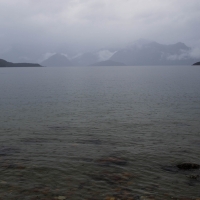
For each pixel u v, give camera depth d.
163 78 105.25
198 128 22.86
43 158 15.01
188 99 41.56
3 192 10.77
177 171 13.21
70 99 43.34
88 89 61.62
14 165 13.86
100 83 82.19
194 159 15.01
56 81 93.88
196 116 28.20
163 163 14.33
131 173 12.86
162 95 47.59
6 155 15.52
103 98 44.38
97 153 15.93
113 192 10.84
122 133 21.25
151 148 17.05
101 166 13.76
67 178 12.23
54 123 25.23
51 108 34.34
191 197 10.52
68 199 10.23
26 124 24.86
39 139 19.44
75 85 74.38
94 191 10.93
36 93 53.28
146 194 10.70
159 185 11.57
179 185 11.59
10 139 19.44
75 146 17.50
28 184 11.57
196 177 12.43
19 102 40.19
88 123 25.09
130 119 26.91
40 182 11.78
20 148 17.02
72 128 23.08
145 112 30.84
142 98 43.88
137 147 17.28
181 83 76.06
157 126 23.69
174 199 10.34
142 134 20.89
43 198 10.29
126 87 66.25
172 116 28.28
